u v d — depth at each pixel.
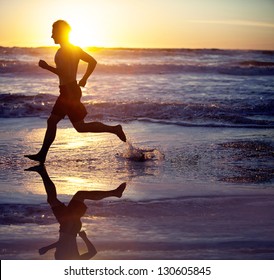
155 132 18.78
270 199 11.68
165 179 13.25
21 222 10.20
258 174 13.74
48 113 22.23
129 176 13.52
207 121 20.73
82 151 16.06
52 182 12.97
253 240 9.32
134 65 37.69
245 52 51.59
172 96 26.62
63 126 19.77
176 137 18.02
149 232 9.68
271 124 20.41
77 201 11.51
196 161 14.99
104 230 9.80
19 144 16.88
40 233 9.65
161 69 37.78
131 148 15.38
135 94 27.08
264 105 23.55
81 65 38.09
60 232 9.72
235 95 27.36
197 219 10.38
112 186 12.65
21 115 21.91
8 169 14.07
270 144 17.17
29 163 14.72
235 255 8.72
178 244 9.12
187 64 41.94
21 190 12.28
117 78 33.69
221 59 47.91
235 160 15.16
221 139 17.77
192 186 12.64
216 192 12.16
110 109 22.25
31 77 33.22
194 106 22.41
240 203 11.40
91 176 13.52
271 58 49.12
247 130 19.31
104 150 16.22
